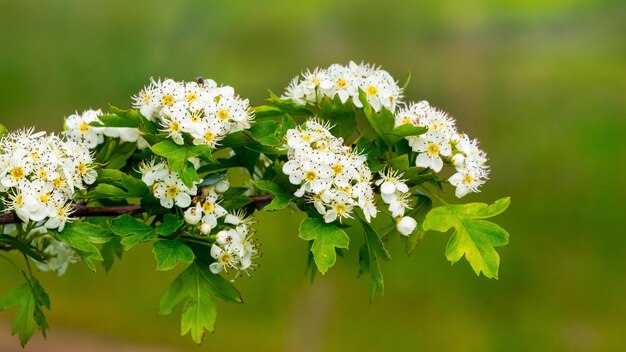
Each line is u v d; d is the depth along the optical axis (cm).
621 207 239
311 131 61
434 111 63
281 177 61
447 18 315
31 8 294
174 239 59
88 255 58
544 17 316
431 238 228
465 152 62
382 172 62
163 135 60
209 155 59
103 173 60
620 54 307
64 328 190
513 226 240
